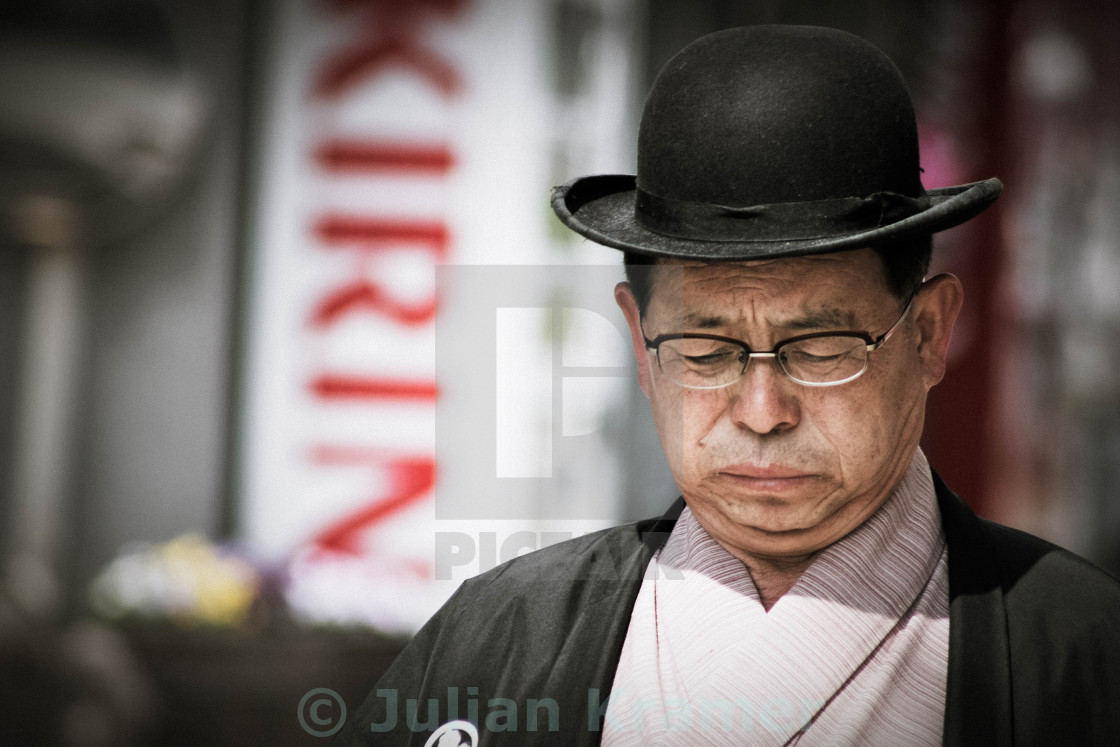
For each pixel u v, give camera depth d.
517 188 11.42
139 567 10.60
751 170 3.24
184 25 11.41
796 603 3.42
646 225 3.49
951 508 3.71
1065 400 13.05
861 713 3.30
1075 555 3.70
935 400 12.32
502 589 4.07
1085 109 13.11
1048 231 12.80
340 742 4.00
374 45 11.51
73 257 11.66
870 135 3.24
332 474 11.72
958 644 3.36
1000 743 3.23
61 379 11.70
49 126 11.10
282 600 10.34
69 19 10.98
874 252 3.23
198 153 11.66
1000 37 12.07
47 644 10.20
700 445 3.37
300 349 11.72
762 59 3.30
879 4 11.31
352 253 11.66
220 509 11.82
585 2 11.35
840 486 3.31
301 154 11.64
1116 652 3.38
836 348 3.23
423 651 4.10
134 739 9.81
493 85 11.42
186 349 11.88
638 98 11.37
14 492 11.61
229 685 9.84
